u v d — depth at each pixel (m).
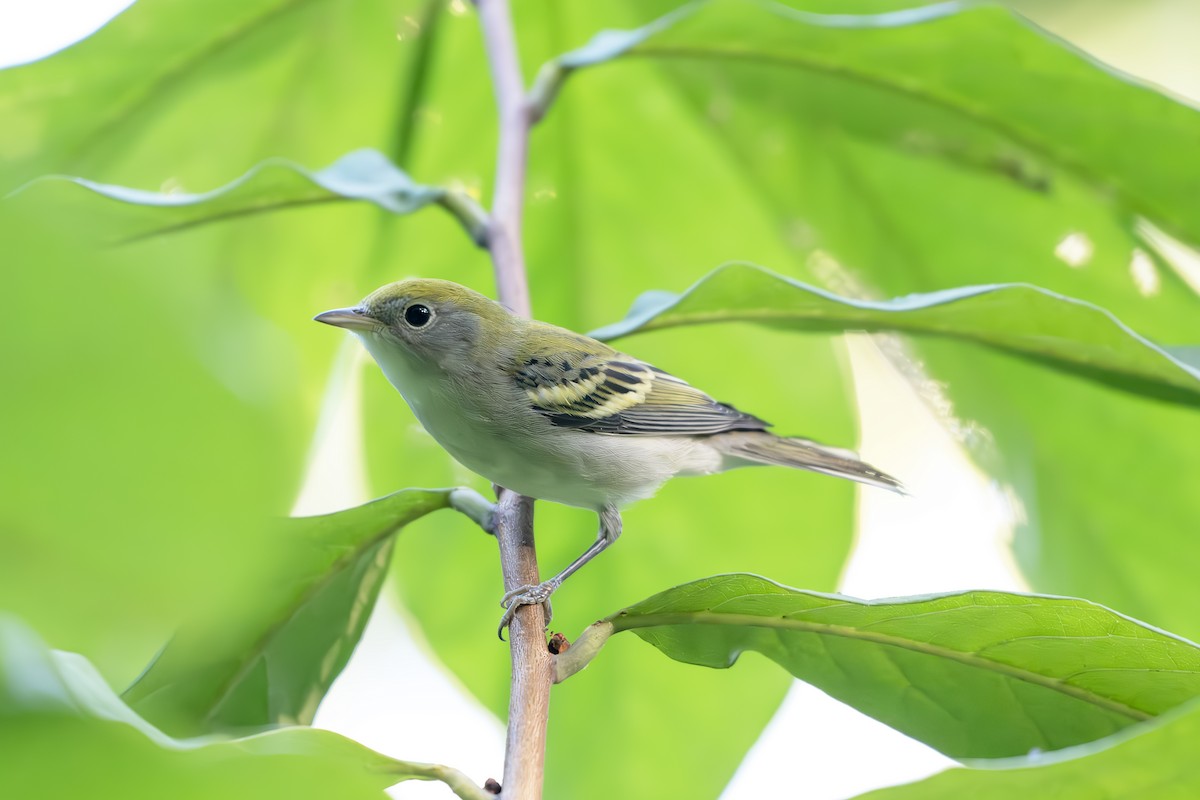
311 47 3.64
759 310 3.57
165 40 3.61
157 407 0.91
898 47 3.59
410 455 3.64
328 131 3.65
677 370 3.64
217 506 0.92
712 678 3.61
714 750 3.61
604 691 3.61
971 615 3.53
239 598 0.95
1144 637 3.53
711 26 3.60
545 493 3.64
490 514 3.56
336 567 3.56
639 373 3.66
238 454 0.93
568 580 3.63
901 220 3.63
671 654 3.54
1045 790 2.95
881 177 3.63
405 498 3.56
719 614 3.54
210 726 3.55
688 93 3.64
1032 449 3.61
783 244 3.65
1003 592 3.53
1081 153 3.60
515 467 3.64
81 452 0.89
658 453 3.64
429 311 3.63
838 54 3.60
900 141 3.62
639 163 3.65
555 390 3.64
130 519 0.90
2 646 1.31
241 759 1.56
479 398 3.64
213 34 3.61
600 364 3.65
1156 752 2.83
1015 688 3.54
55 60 3.60
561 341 3.65
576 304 3.65
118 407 0.90
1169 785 2.89
